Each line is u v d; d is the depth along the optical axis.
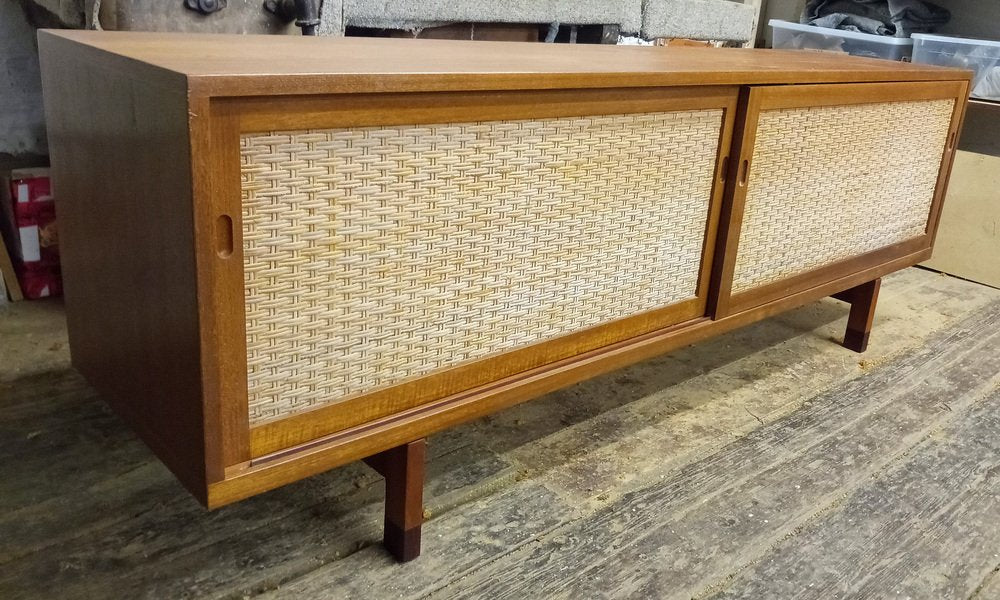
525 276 0.99
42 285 1.64
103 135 0.83
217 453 0.77
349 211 0.80
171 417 0.82
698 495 1.15
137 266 0.82
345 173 0.78
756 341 1.72
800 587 0.98
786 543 1.06
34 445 1.14
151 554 0.94
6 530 0.97
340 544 0.99
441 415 0.94
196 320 0.72
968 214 2.18
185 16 1.47
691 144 1.12
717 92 1.12
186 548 0.96
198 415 0.75
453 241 0.90
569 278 1.05
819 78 1.24
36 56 1.81
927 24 2.40
